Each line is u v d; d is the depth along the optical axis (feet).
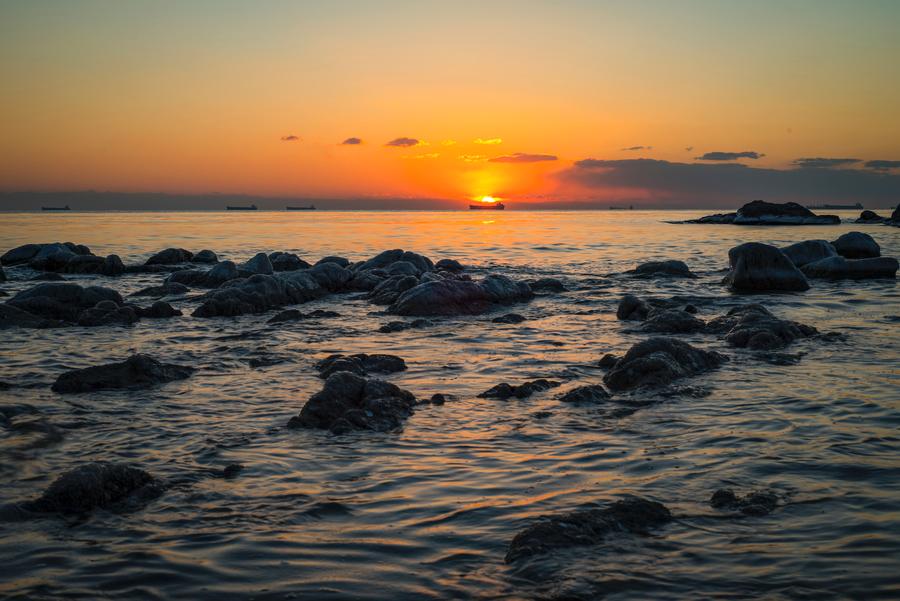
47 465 27.53
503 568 19.49
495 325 60.70
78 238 194.49
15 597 18.08
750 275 83.10
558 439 30.53
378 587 18.58
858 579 18.58
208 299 69.26
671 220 398.62
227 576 19.21
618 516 22.08
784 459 27.58
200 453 29.07
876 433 30.60
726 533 21.39
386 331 57.88
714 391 37.78
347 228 273.13
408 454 28.86
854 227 251.60
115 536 21.62
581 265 117.50
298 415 34.12
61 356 48.49
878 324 58.29
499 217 511.81
